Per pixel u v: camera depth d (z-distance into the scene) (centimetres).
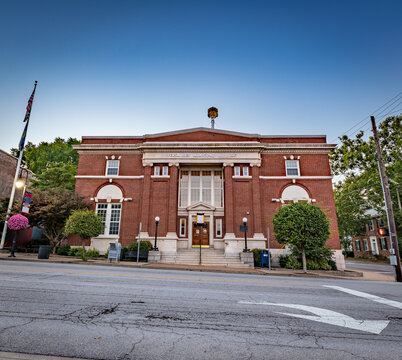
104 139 2680
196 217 2522
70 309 585
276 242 2308
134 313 577
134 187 2519
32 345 404
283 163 2517
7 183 2881
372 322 570
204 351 405
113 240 2388
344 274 1911
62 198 2173
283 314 606
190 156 2534
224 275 1422
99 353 387
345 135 4109
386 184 1819
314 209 1862
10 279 873
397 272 1655
